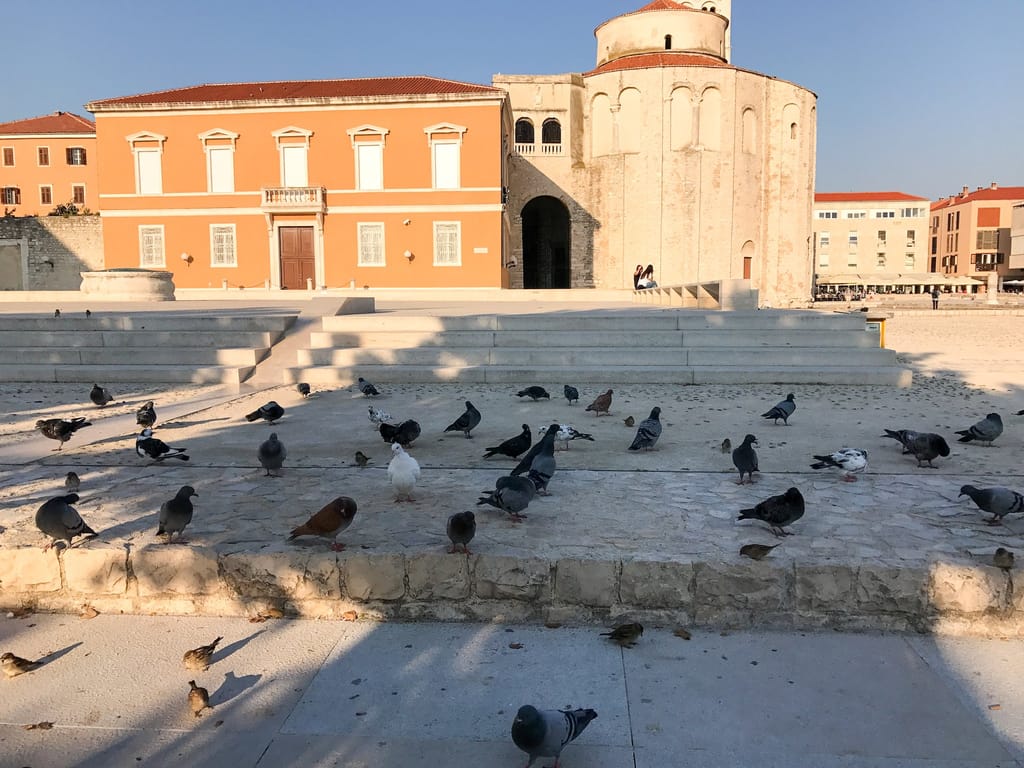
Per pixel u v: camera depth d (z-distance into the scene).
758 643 5.18
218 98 41.84
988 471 8.02
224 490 7.42
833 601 5.34
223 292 37.69
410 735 4.21
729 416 11.54
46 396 13.83
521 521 6.35
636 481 7.70
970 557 5.45
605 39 59.44
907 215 111.88
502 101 39.06
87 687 4.73
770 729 4.22
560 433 8.91
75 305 28.86
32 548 5.80
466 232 39.78
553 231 61.75
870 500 6.94
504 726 4.29
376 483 7.66
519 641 5.24
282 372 15.47
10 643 5.30
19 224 50.88
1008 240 105.25
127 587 5.74
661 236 52.69
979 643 5.18
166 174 40.69
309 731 4.26
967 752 4.02
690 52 56.16
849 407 12.25
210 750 4.11
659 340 16.84
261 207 39.94
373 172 40.03
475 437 10.15
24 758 4.05
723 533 6.03
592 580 5.43
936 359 19.42
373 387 13.44
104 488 7.51
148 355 16.61
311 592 5.61
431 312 23.59
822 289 103.06
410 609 5.57
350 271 40.59
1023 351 21.56
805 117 57.44
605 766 3.94
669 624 5.42
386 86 42.97
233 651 5.14
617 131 53.34
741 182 53.62
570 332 16.95
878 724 4.26
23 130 65.25
